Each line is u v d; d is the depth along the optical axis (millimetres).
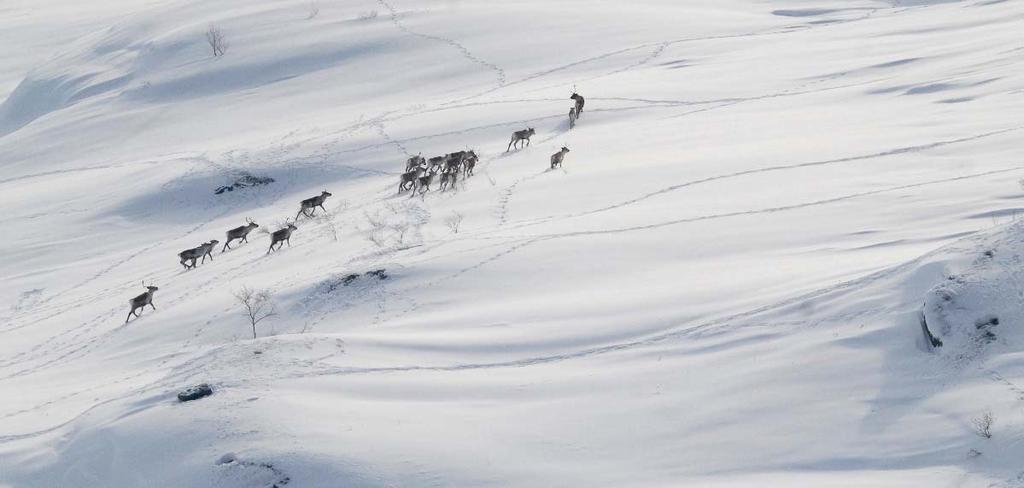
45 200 168625
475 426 52281
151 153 199375
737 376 52562
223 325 90812
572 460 48062
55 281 130000
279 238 117875
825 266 70250
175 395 59438
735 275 73562
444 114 178750
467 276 88188
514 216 109938
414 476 47750
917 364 48562
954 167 100125
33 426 68938
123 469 53719
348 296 90062
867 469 42562
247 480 49031
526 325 69688
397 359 64750
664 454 47344
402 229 111062
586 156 135750
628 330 64312
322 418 53906
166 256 133875
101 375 84875
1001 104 126438
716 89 173375
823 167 108938
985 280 50188
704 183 110125
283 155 167625
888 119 130250
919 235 75438
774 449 45750
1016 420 41938
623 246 89312
